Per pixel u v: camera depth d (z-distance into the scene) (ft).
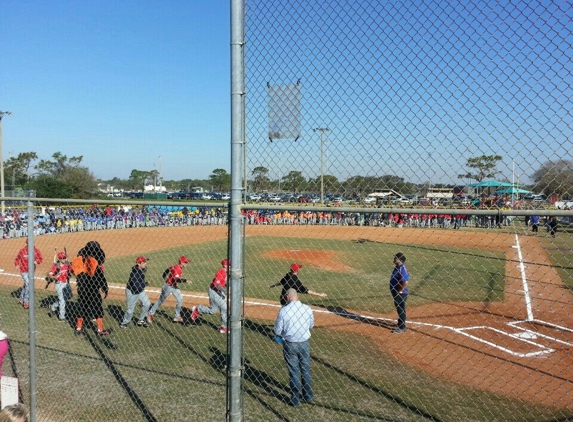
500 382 21.03
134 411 18.21
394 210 10.18
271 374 22.25
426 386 20.68
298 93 11.68
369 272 51.44
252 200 12.31
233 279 11.91
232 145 11.89
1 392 16.63
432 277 48.80
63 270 31.96
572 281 46.26
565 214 8.87
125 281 44.98
